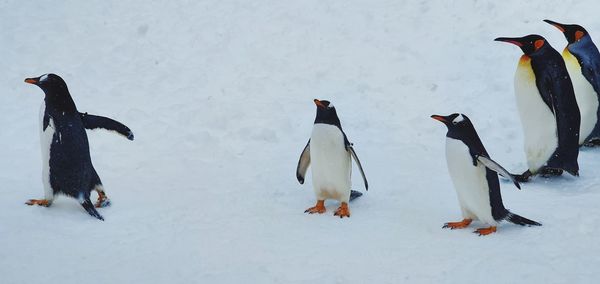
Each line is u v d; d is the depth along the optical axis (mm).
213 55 15648
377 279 7156
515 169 10820
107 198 9336
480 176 8047
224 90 14188
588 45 11242
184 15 17312
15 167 10555
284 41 16109
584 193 9703
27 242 8039
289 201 9594
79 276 7289
